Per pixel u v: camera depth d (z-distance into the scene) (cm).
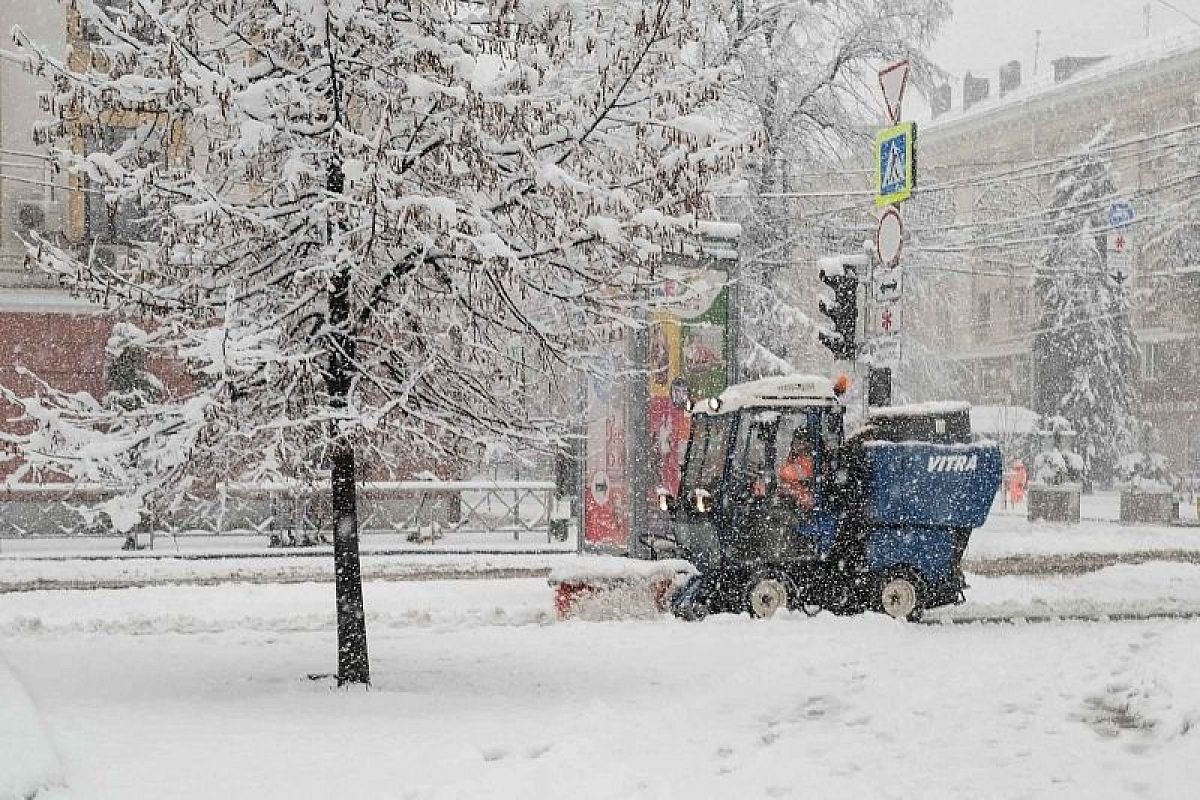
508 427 1254
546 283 1205
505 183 1162
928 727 993
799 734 977
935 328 7156
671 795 793
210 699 1126
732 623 1620
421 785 811
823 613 1694
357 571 1243
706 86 1139
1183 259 6450
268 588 1988
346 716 1042
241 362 1052
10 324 2786
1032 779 823
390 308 1199
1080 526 3666
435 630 1611
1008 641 1456
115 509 1088
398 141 1183
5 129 2814
